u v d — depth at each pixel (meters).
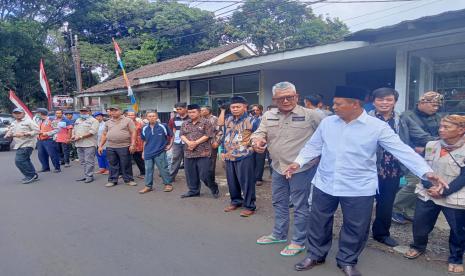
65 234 4.97
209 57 13.20
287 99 3.92
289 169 3.64
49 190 7.71
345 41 6.81
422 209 3.74
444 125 3.52
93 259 4.15
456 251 3.60
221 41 27.31
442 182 3.04
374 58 8.30
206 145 6.36
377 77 10.66
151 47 26.41
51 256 4.26
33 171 8.71
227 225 5.14
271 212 5.68
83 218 5.66
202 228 5.05
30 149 8.48
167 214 5.73
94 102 21.50
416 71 6.55
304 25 24.33
